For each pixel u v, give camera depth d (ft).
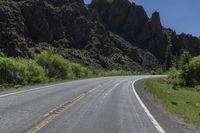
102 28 439.63
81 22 384.47
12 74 101.60
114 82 155.74
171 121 47.34
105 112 49.65
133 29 533.55
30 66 121.19
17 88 86.84
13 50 242.58
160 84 194.90
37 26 311.47
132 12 537.65
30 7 311.27
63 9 379.14
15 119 38.17
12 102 53.78
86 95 76.74
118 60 408.46
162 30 578.25
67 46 343.26
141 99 78.23
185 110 67.62
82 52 360.48
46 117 41.04
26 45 264.52
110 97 76.43
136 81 182.39
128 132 35.14
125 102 67.82
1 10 271.90
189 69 246.27
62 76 162.30
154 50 536.01
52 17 341.82
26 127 33.88
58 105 53.98
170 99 94.94
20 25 280.10
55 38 338.34
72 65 197.88
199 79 245.24
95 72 247.09
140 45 527.40
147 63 479.41
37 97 64.49
